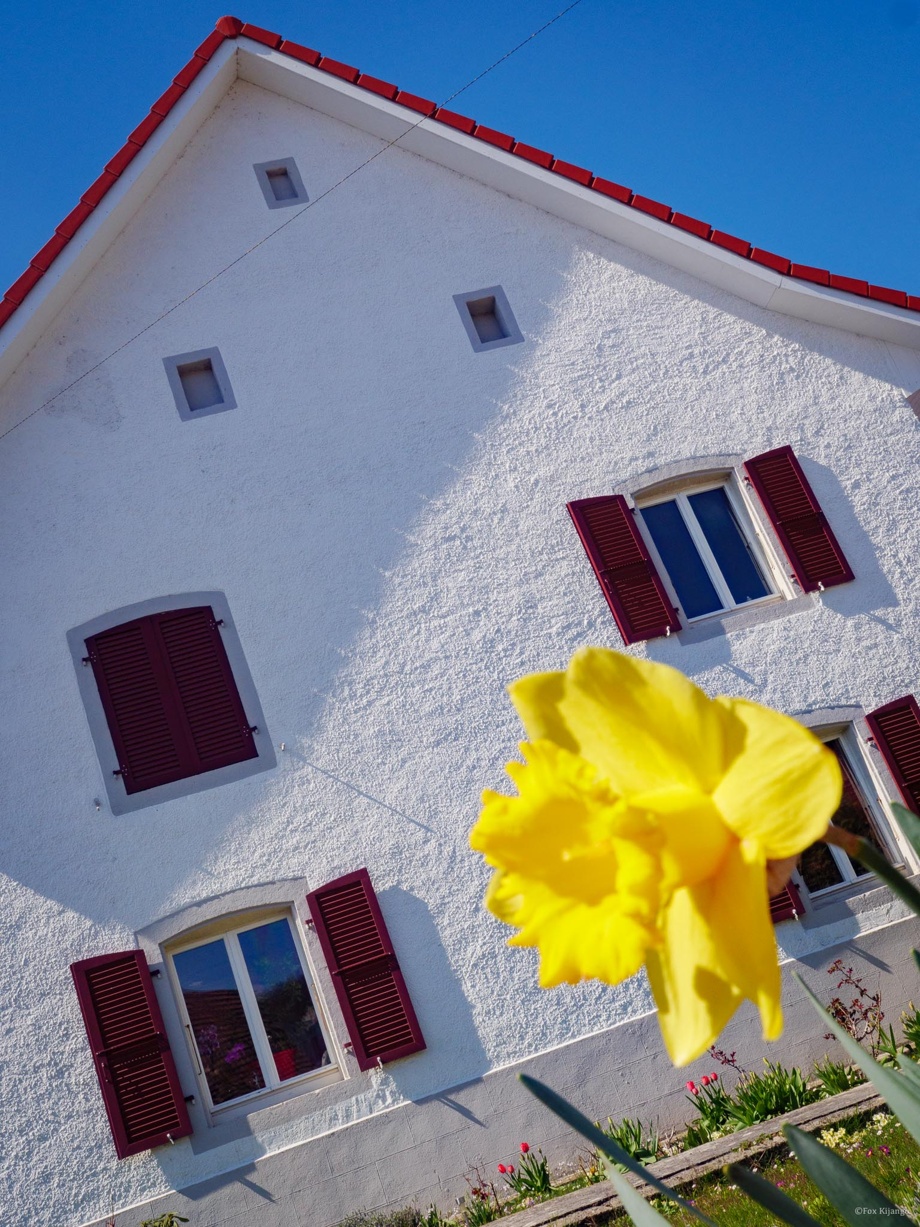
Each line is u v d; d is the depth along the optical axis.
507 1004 10.48
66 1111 9.95
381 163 13.18
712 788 1.04
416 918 10.70
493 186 13.18
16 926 10.34
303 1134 10.08
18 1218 9.70
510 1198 9.73
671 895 1.00
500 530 11.91
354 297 12.59
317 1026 10.60
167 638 11.23
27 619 11.12
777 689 11.67
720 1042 10.41
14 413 11.70
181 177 12.84
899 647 11.91
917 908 1.04
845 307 12.70
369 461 11.98
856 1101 8.28
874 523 12.35
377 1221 9.39
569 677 1.12
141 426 11.83
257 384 12.14
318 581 11.53
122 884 10.53
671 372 12.69
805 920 10.96
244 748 11.00
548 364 12.56
